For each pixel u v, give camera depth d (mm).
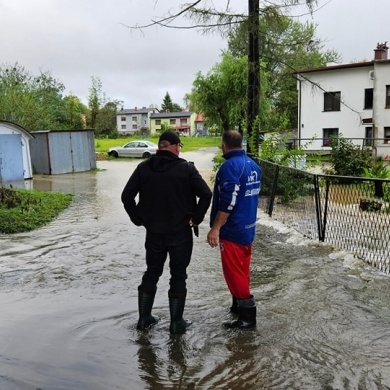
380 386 2846
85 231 7980
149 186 3562
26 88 33781
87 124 66750
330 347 3393
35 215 9148
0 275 5309
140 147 32438
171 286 3678
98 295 4625
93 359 3219
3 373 2998
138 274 5355
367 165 18016
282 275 5207
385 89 29016
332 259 5895
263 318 3963
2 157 18016
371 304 4258
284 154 13008
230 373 3035
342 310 4117
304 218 7719
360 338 3539
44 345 3428
